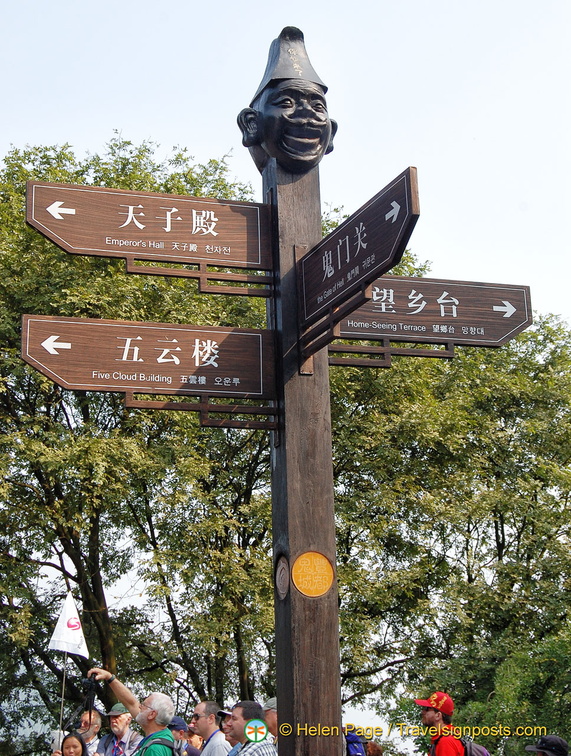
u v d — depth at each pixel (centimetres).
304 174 615
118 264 1512
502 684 1096
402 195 473
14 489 1477
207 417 569
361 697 1620
